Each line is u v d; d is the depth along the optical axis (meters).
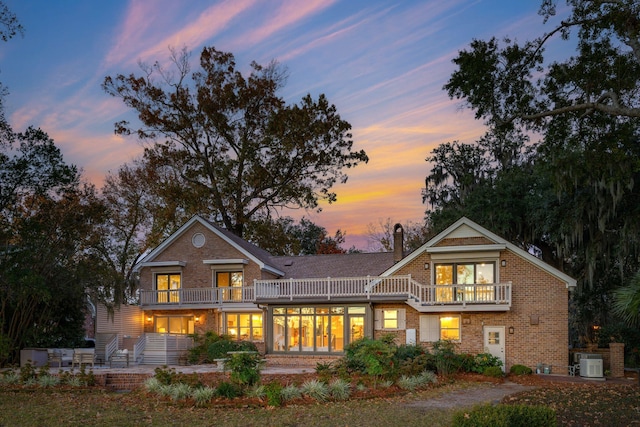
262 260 32.84
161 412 16.16
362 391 18.94
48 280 28.44
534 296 26.39
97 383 22.08
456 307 26.58
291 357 28.98
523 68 25.25
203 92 45.25
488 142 38.62
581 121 25.70
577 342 36.53
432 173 39.44
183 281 34.03
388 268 29.53
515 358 26.23
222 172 45.72
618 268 32.09
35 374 21.66
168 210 43.12
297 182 47.97
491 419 9.60
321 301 29.17
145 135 45.66
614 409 15.80
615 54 24.11
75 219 30.56
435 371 23.81
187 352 30.42
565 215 29.45
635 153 25.27
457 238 27.94
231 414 15.79
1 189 29.23
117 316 31.67
